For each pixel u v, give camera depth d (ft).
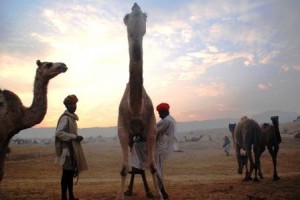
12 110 25.32
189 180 46.19
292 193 31.53
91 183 45.14
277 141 41.39
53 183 45.80
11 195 34.60
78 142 26.96
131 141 29.76
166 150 29.30
